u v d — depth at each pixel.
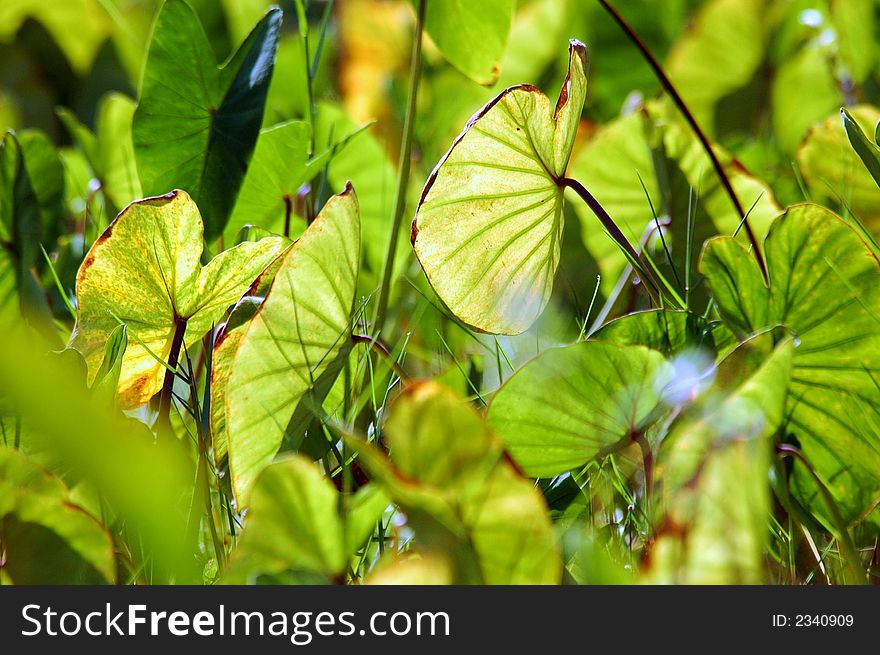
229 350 2.80
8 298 3.04
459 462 2.67
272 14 3.04
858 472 2.83
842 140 3.11
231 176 3.01
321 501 2.68
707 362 2.84
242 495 2.78
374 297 3.22
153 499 2.66
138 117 3.03
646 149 3.16
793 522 2.83
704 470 2.65
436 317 3.20
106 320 2.85
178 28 3.03
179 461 2.82
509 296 2.89
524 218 2.87
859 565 2.76
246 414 2.77
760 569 2.64
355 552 2.77
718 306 2.85
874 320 2.81
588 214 3.20
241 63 3.04
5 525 2.72
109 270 2.83
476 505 2.67
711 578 2.65
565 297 3.18
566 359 2.75
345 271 2.81
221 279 2.88
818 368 2.83
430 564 2.67
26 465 2.71
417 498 2.67
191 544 2.80
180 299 2.87
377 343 2.88
